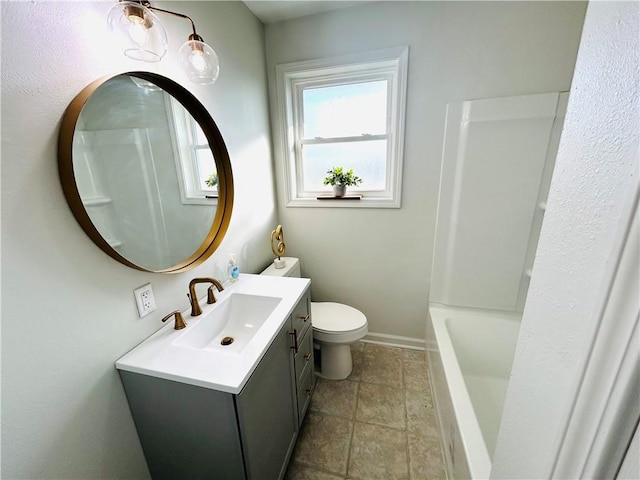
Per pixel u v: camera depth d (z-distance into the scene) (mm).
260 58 1892
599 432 329
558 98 1512
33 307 733
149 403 972
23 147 701
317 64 1874
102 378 917
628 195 278
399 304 2205
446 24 1614
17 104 685
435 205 1921
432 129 1781
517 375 537
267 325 1140
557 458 394
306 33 1854
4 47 657
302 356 1475
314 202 2152
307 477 1310
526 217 1724
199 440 959
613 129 308
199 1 1312
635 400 294
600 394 324
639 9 279
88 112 840
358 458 1393
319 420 1605
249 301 1409
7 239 680
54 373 787
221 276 1541
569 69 1508
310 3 1690
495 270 1866
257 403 974
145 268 1044
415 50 1689
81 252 841
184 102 1234
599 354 320
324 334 1748
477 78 1637
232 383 847
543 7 1474
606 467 329
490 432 1412
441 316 1913
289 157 2125
